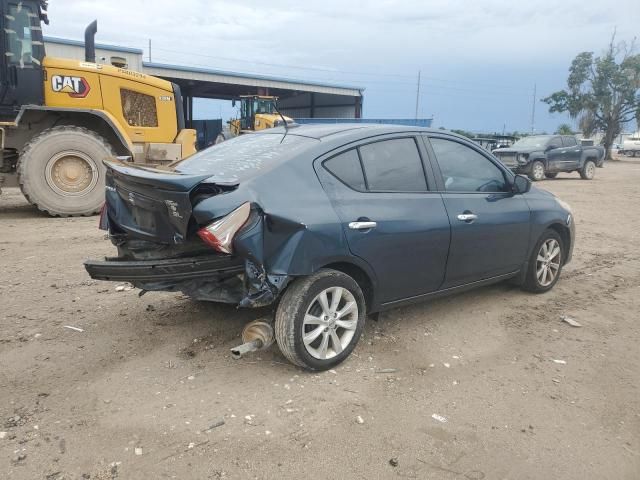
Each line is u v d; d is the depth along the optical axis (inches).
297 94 1640.0
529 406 145.1
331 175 160.2
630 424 138.7
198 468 115.9
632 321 208.7
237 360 163.0
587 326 202.1
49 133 383.9
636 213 508.4
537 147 892.6
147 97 442.0
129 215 166.7
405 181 177.0
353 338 162.7
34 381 148.9
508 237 207.2
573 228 245.8
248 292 149.1
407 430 131.9
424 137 187.5
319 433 129.0
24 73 383.6
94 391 144.6
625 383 159.5
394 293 173.9
